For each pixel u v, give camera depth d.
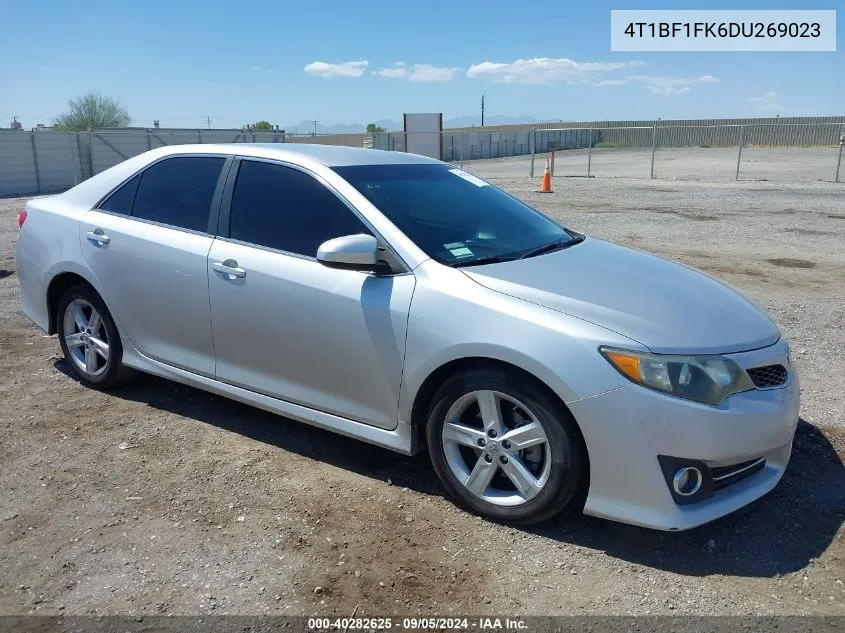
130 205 4.49
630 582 2.87
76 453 3.92
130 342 4.47
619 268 3.69
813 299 7.22
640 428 2.88
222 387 4.09
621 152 52.78
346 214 3.68
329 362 3.59
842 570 2.93
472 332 3.13
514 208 4.41
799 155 41.75
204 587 2.82
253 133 34.72
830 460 3.85
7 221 14.19
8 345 5.77
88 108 48.88
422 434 3.51
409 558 3.01
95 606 2.71
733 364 3.01
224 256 3.91
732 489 3.10
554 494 3.06
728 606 2.72
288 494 3.52
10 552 3.04
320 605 2.72
